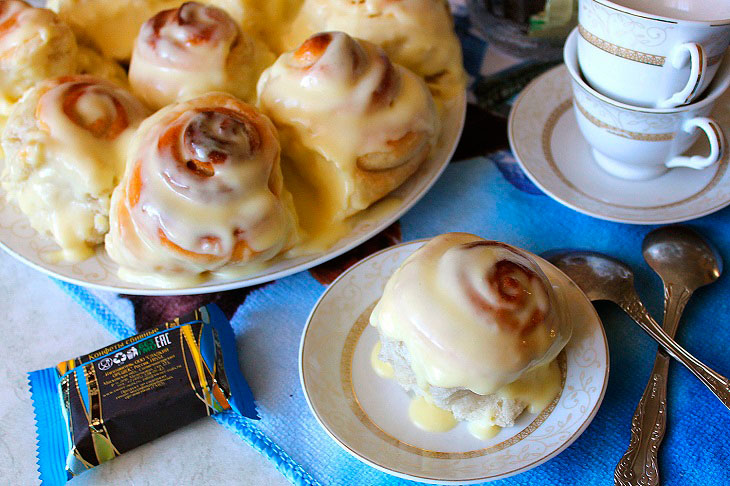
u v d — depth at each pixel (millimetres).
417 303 308
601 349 329
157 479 332
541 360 311
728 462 317
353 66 376
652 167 394
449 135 429
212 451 339
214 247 354
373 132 379
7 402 362
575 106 398
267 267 378
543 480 320
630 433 329
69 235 386
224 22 412
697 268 369
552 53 479
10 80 413
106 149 378
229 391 340
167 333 348
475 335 300
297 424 342
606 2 345
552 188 393
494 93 472
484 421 319
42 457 333
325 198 396
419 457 314
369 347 350
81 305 392
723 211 399
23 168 378
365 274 364
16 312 393
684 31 337
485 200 419
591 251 380
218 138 350
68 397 333
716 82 368
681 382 341
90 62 443
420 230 409
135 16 450
